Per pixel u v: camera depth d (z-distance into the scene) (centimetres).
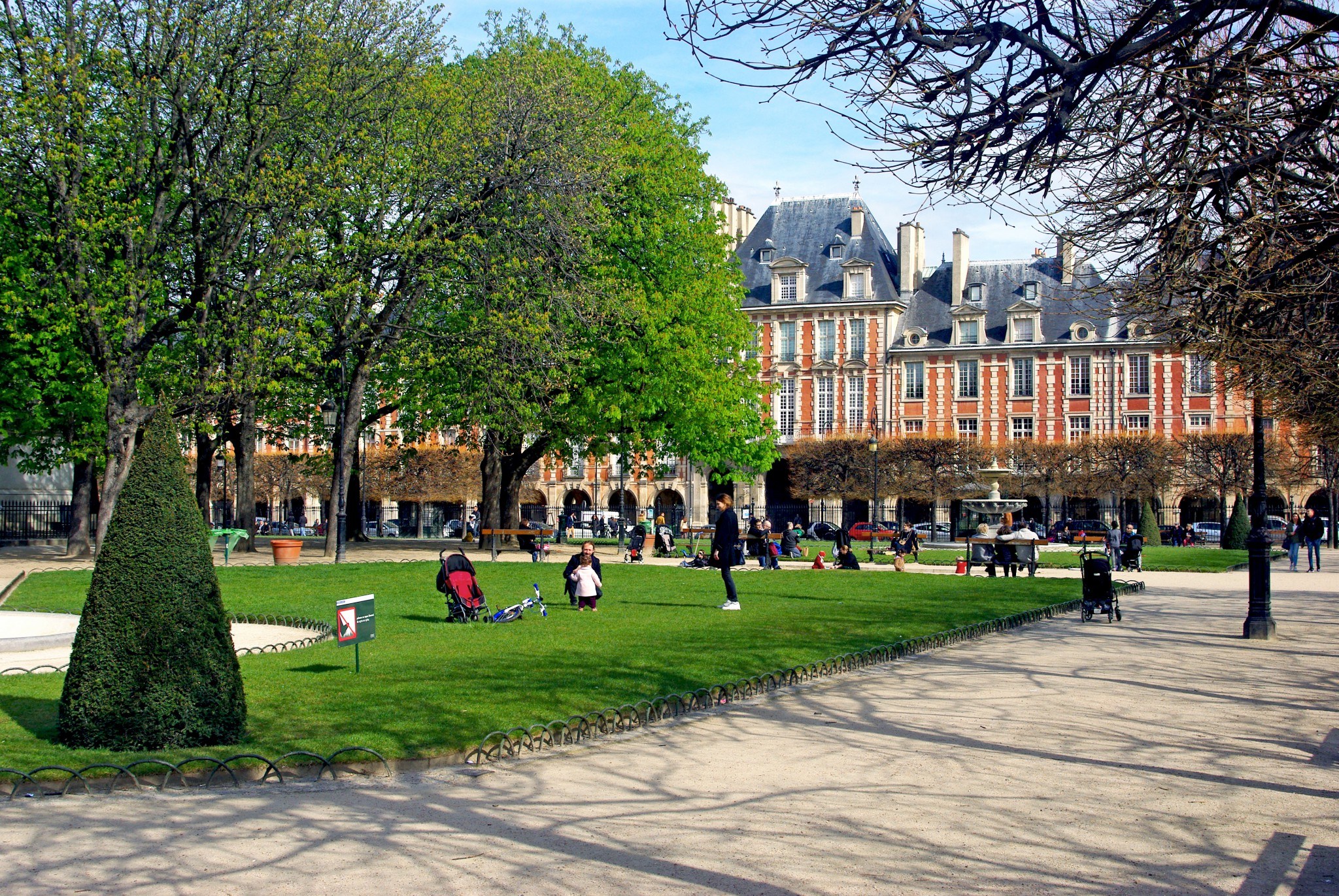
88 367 2917
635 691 1150
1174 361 6962
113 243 2811
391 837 714
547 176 3067
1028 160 823
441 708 1051
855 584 2666
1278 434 6016
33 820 750
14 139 2600
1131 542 3603
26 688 1181
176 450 952
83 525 3434
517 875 643
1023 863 671
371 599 1264
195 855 676
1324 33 781
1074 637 1789
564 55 3666
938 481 6631
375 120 2948
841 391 7612
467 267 3094
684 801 805
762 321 7788
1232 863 675
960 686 1299
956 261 7556
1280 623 2014
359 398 3194
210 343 2814
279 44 2777
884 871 653
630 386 3703
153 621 911
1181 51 834
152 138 2767
